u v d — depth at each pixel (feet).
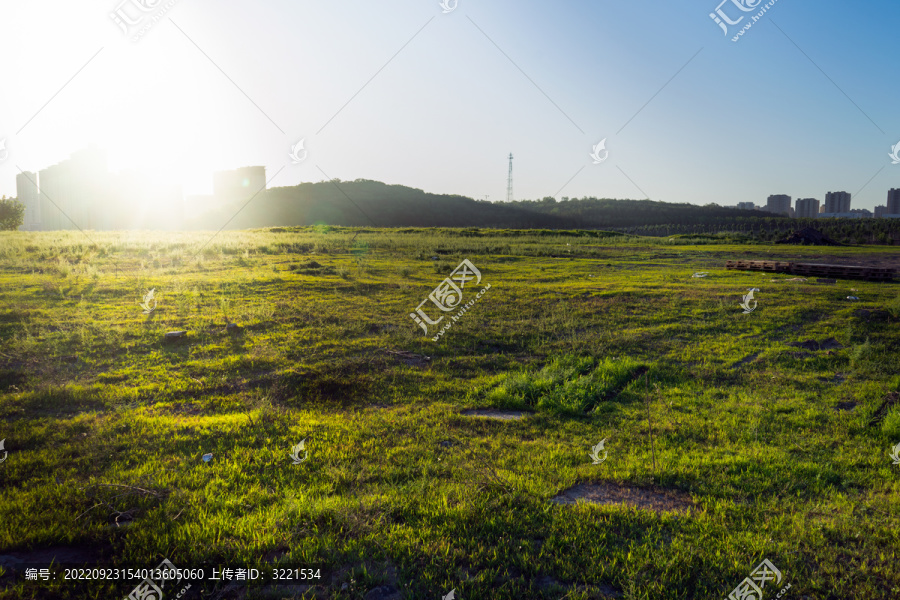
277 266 79.00
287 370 32.63
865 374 35.32
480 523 16.20
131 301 49.37
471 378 33.83
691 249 144.05
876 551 15.60
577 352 39.01
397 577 13.62
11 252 76.48
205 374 31.73
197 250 90.94
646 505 18.33
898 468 21.80
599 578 13.87
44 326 39.40
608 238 188.24
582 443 24.13
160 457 21.01
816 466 21.50
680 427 25.99
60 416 25.11
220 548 14.43
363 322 45.47
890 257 125.70
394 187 528.22
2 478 18.63
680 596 13.32
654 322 49.03
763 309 53.57
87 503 16.83
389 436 24.06
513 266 96.12
